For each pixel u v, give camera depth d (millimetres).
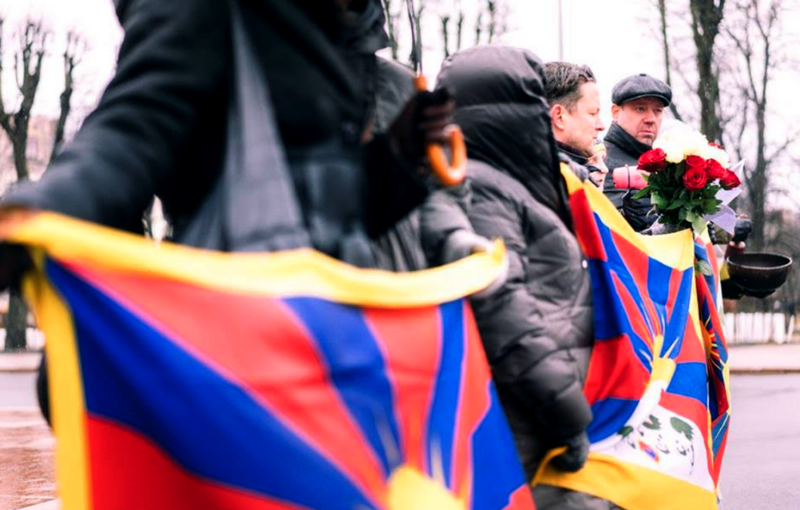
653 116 6711
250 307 2223
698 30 39281
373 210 2729
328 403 2287
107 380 2123
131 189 2340
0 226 2008
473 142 3834
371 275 2469
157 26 2424
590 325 3969
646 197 5961
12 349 40438
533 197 3867
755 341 37875
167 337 2129
